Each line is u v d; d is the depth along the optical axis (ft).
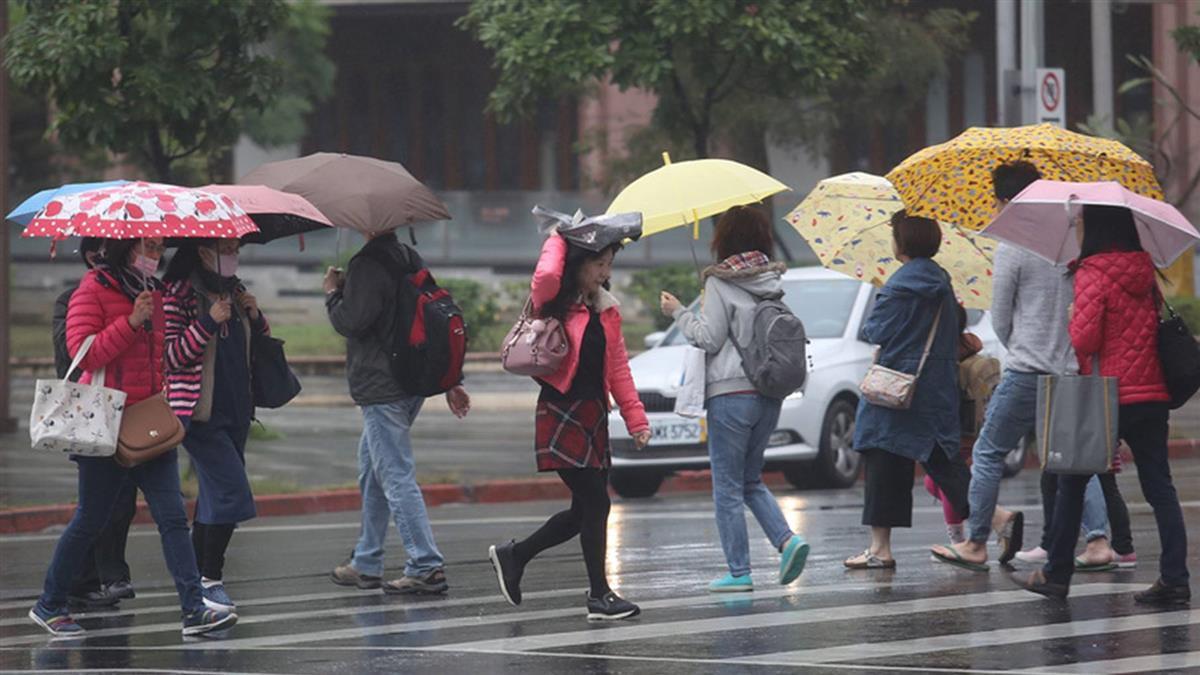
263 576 108.88
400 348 94.07
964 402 104.17
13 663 78.07
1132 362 84.74
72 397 81.41
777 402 92.73
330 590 100.78
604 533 86.43
